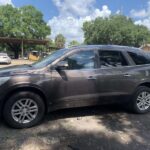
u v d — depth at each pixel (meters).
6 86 5.02
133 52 6.40
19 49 59.47
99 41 67.69
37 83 5.21
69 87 5.50
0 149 4.29
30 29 61.41
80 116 6.08
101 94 5.80
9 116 5.12
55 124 5.51
